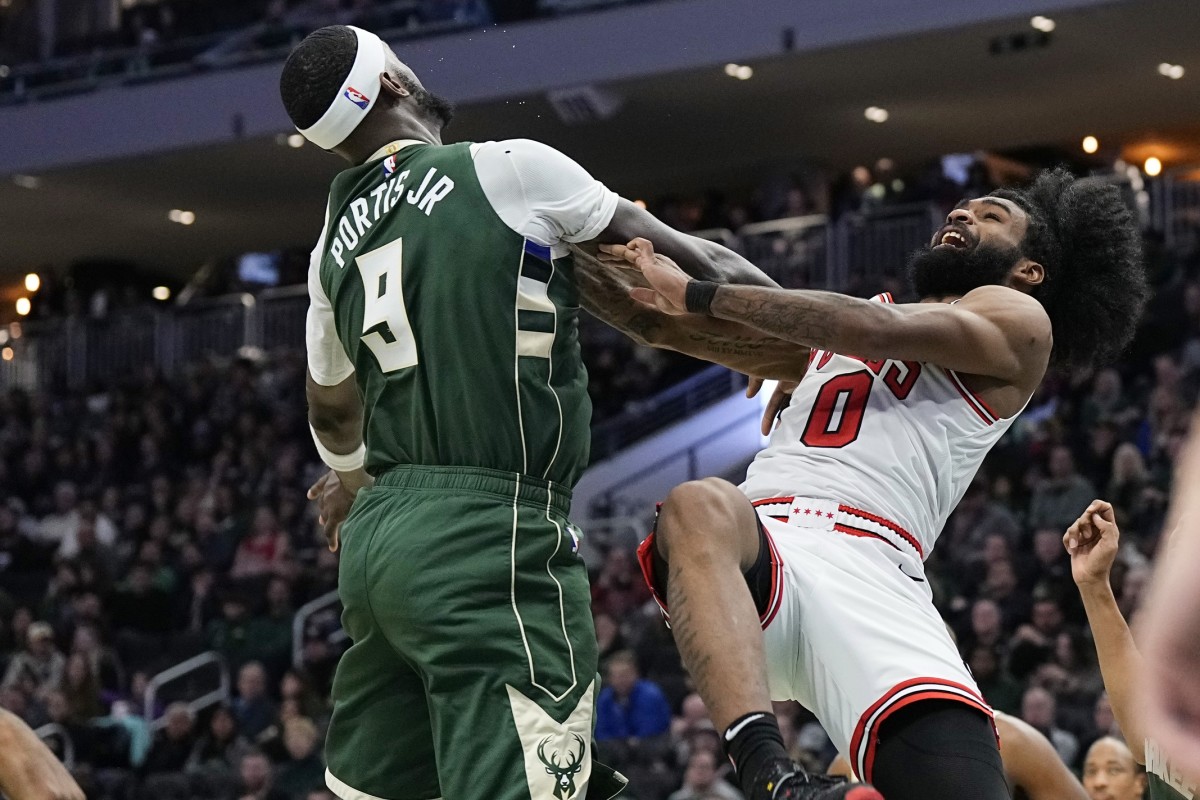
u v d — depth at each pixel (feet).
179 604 57.93
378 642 11.34
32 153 73.41
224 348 76.59
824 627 11.34
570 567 11.18
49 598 57.21
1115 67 63.57
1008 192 13.43
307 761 40.60
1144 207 60.64
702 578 10.71
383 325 11.29
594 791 11.09
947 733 10.86
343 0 66.54
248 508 63.26
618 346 71.77
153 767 45.70
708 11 62.08
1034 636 37.73
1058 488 45.73
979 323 11.71
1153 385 52.26
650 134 72.18
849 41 60.03
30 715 48.57
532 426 11.01
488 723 10.58
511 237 11.14
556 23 64.13
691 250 12.06
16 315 99.45
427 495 10.99
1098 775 20.26
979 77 64.95
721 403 67.05
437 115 12.33
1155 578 3.72
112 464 70.95
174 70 70.54
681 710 42.19
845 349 11.41
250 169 74.28
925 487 12.14
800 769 9.67
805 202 70.54
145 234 86.89
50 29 73.87
